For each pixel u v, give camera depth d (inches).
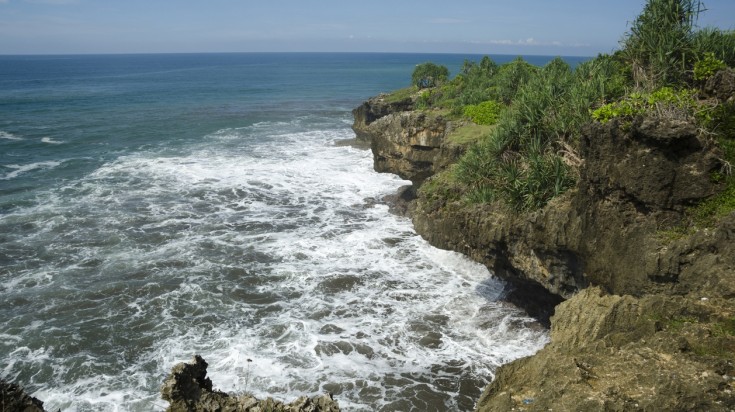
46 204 1360.7
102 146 2105.1
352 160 1903.3
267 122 2869.1
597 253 574.2
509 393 364.5
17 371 702.5
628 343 383.2
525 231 650.8
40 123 2647.6
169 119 2898.6
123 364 721.6
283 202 1416.1
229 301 888.3
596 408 317.7
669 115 554.6
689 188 510.3
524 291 835.4
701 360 343.9
